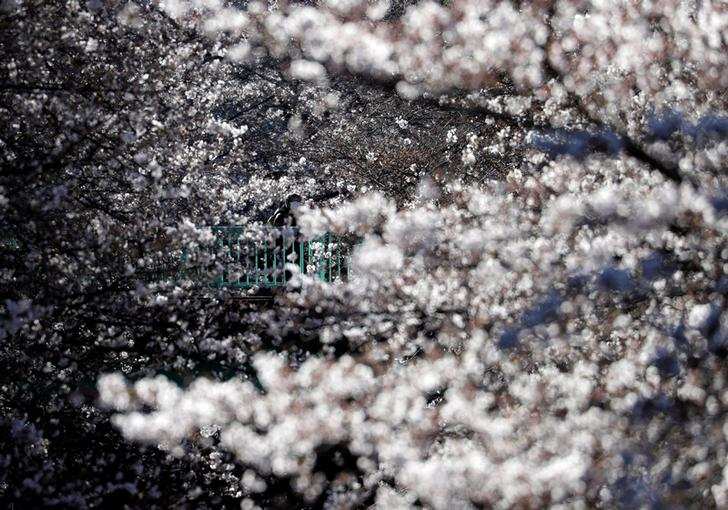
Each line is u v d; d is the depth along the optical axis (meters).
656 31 24.97
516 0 26.84
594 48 25.09
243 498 26.92
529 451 20.81
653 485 20.48
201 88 37.00
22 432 22.69
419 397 21.34
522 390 22.31
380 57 26.05
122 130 26.73
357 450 21.17
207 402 20.02
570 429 21.19
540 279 26.53
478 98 27.31
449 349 26.31
